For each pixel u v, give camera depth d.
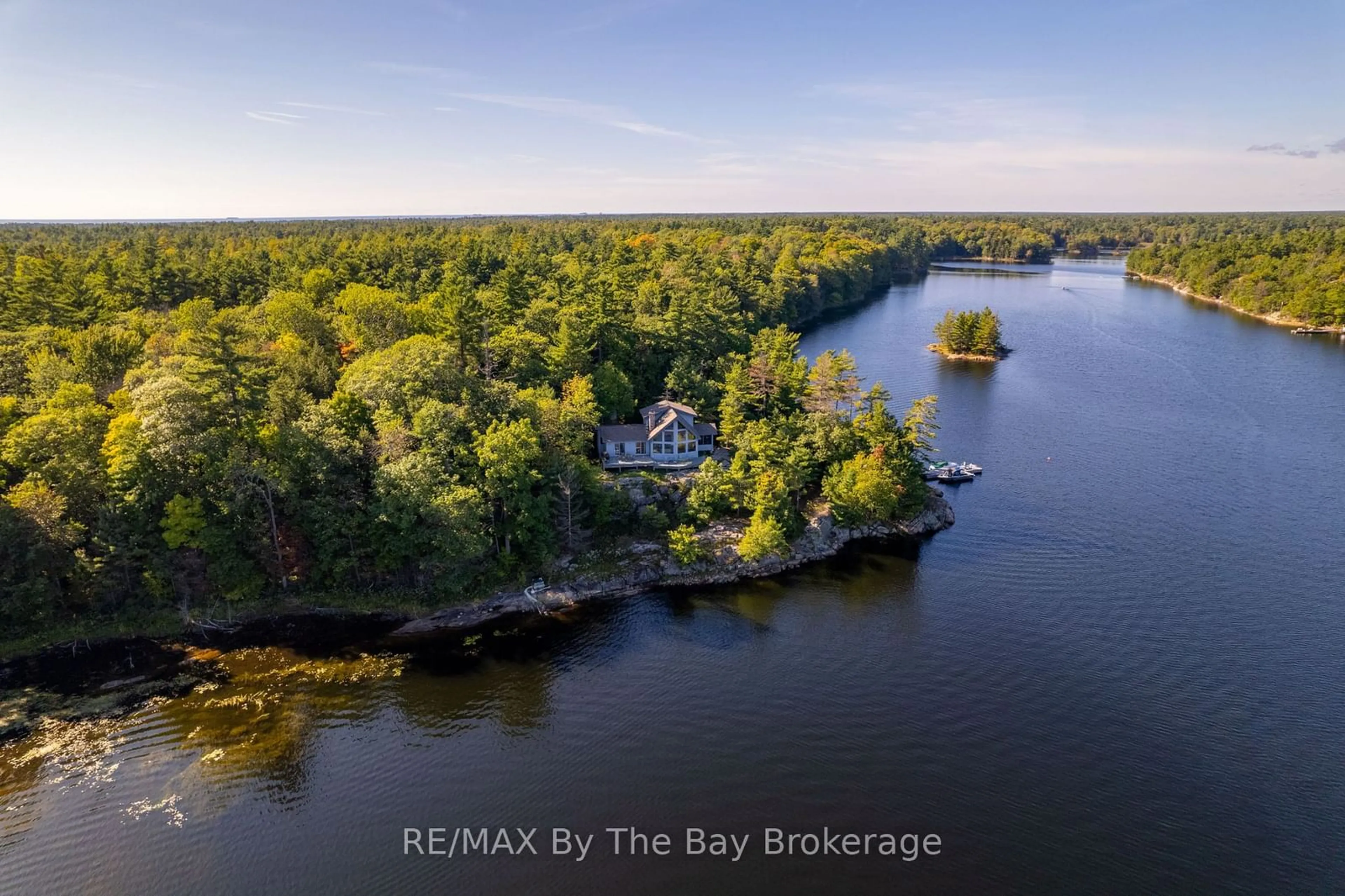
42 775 44.41
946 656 56.09
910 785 43.97
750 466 75.62
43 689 52.03
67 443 60.25
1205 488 86.50
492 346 86.62
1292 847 39.59
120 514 58.22
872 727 48.75
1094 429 107.25
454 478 63.31
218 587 61.06
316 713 50.28
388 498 60.53
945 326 157.88
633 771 45.16
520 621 61.41
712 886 37.66
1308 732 47.66
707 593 65.88
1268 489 85.94
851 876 38.16
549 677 54.34
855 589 66.06
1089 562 69.75
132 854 39.19
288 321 93.44
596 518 71.44
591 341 96.00
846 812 42.09
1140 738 47.41
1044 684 52.75
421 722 49.41
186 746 46.94
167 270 112.00
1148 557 70.44
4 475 60.25
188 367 62.84
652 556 69.88
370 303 97.94
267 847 39.75
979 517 79.38
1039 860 39.03
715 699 51.69
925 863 38.88
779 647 57.66
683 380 96.19
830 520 75.44
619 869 38.59
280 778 44.53
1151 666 54.53
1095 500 83.25
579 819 41.62
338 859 39.06
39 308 94.19
